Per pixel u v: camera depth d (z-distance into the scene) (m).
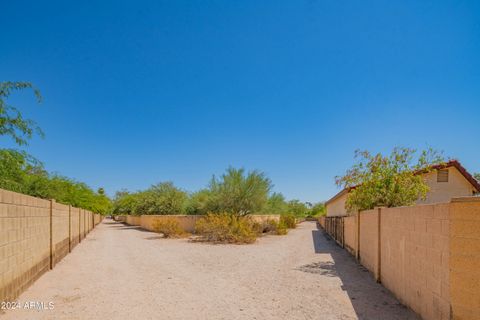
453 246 4.86
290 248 18.75
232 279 9.92
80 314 6.57
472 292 4.65
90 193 34.94
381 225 9.40
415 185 12.84
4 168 11.63
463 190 18.52
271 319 6.27
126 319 6.26
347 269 11.71
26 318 6.36
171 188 43.91
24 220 8.52
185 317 6.37
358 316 6.43
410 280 6.82
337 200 30.98
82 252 17.05
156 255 15.59
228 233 22.20
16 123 10.51
